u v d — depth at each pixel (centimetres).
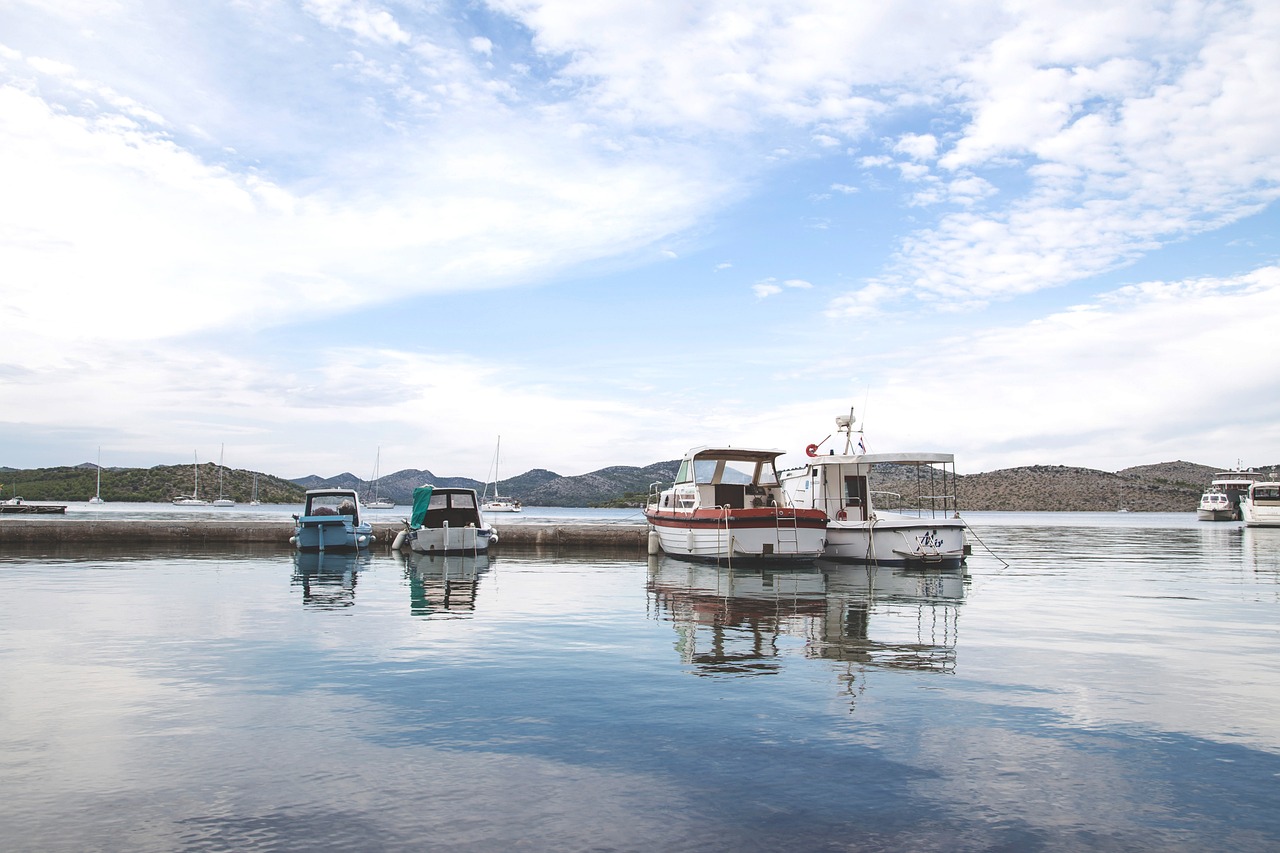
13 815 493
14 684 823
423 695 789
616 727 685
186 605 1430
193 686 820
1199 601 1564
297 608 1410
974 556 2892
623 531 3102
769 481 2716
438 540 2783
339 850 450
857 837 471
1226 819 502
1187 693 806
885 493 2716
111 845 453
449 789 542
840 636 1143
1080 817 503
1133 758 611
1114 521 8619
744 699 777
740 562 2362
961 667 927
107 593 1597
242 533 3086
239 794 531
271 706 746
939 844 463
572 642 1089
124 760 594
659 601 1546
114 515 7462
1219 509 8244
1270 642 1100
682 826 486
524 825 485
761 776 570
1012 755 616
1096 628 1220
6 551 2750
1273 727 691
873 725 691
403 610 1398
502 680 855
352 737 654
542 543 3159
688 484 2681
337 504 3075
